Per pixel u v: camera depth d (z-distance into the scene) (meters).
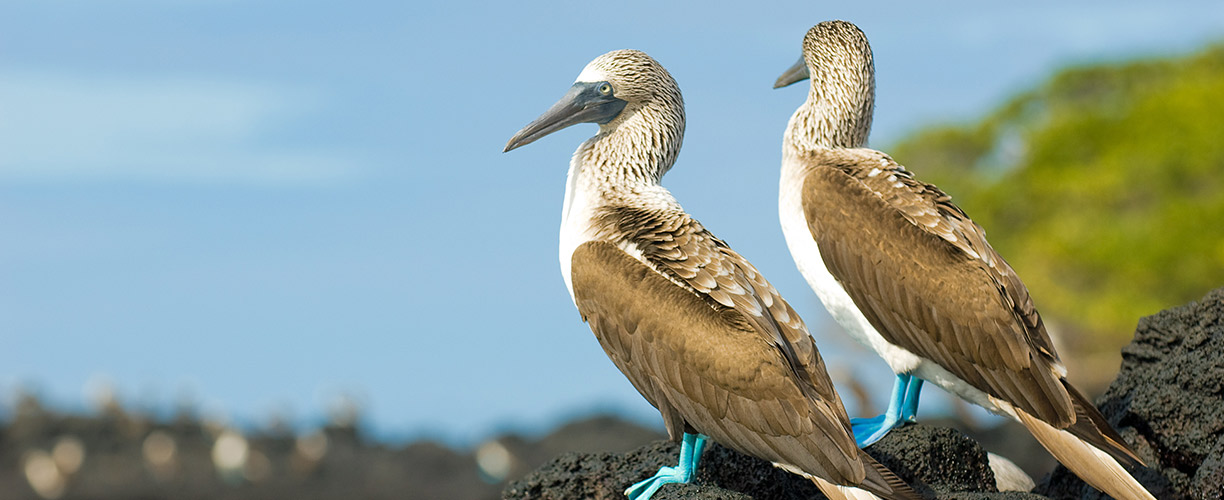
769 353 7.86
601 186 9.38
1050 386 8.69
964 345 8.99
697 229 8.53
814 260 9.84
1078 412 8.55
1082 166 44.44
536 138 9.75
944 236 9.37
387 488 41.81
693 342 7.95
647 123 9.62
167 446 45.72
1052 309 40.94
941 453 9.08
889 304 9.32
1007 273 9.34
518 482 9.64
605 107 9.68
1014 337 8.85
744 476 8.99
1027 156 46.78
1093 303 39.50
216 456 44.03
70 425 48.50
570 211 9.42
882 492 7.46
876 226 9.47
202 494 42.25
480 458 42.41
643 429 41.28
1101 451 8.41
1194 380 9.11
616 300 8.29
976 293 9.00
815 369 8.05
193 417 50.25
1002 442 24.38
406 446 46.44
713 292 8.14
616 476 9.30
